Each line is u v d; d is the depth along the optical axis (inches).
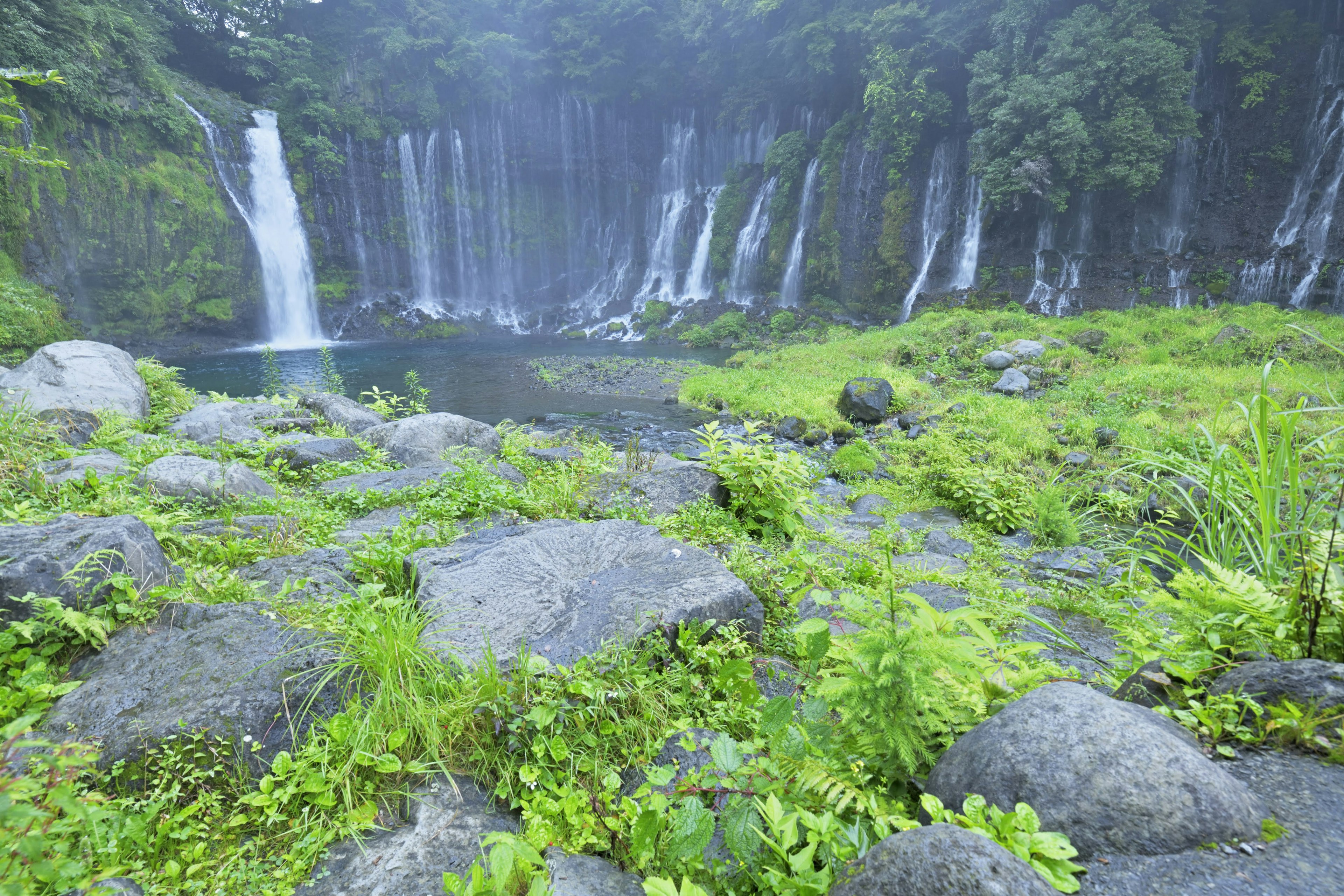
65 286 1133.7
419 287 1759.4
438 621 129.4
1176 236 1133.7
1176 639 111.7
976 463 434.9
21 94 1046.4
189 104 1355.8
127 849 86.6
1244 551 141.5
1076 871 60.9
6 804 59.8
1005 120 1088.8
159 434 342.6
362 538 193.9
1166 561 249.3
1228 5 1085.8
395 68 1667.1
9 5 1015.6
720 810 84.6
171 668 112.0
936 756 84.7
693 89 1769.2
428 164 1739.7
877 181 1406.3
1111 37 1042.1
